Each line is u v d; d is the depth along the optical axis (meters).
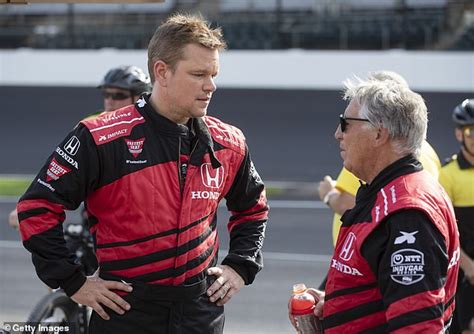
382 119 4.38
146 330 4.89
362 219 4.40
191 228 4.92
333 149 27.42
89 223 5.09
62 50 35.44
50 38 36.00
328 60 34.53
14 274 13.35
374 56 34.00
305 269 13.88
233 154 5.19
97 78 35.19
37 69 35.53
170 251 4.86
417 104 4.43
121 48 35.50
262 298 11.80
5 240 16.17
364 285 4.38
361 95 4.47
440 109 31.14
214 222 5.19
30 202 4.84
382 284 4.19
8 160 26.03
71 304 7.71
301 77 34.56
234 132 5.27
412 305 4.04
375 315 4.35
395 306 4.09
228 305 11.37
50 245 4.81
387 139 4.42
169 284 4.88
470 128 7.71
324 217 18.62
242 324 10.52
